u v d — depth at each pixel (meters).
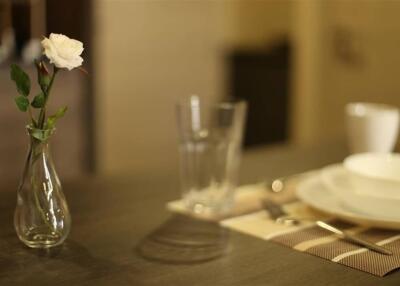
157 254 0.82
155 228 0.90
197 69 2.83
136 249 0.83
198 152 0.98
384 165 1.01
